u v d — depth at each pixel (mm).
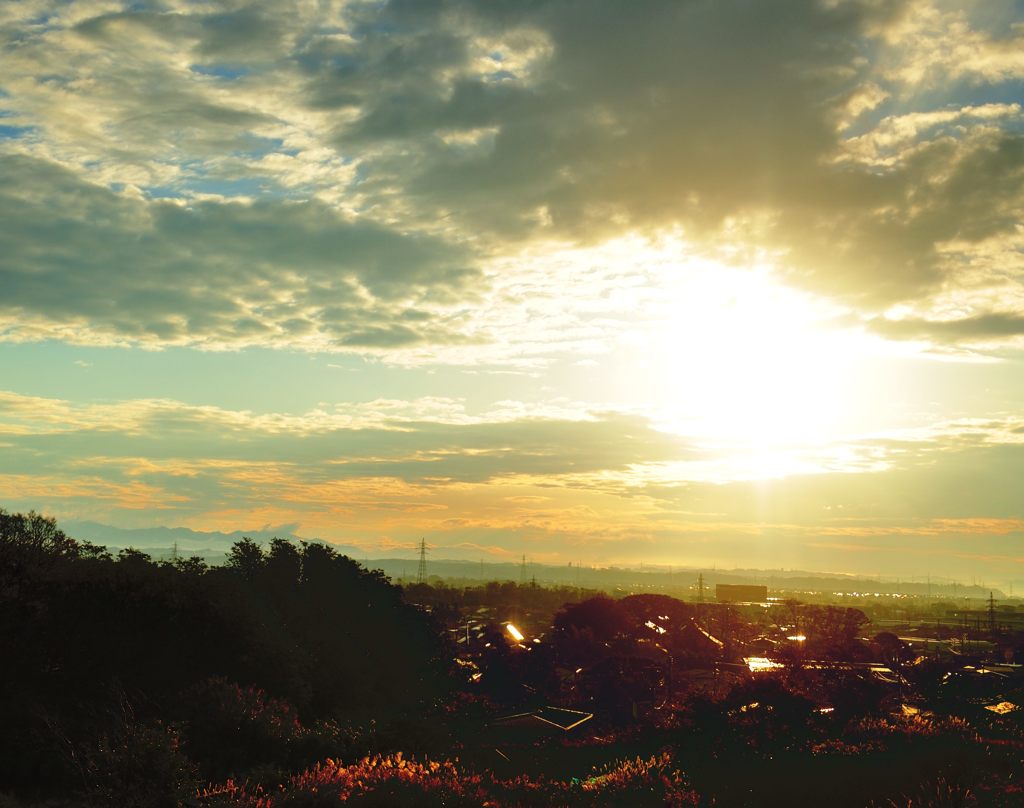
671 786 19250
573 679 67938
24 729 21125
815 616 130000
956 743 22547
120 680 28891
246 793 17141
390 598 60062
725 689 57250
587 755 28328
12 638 28531
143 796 16141
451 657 64250
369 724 28125
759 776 20953
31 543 32500
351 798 15992
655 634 93438
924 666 59500
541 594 177500
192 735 21734
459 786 16922
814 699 40656
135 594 32781
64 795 18062
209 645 34750
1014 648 92812
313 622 50281
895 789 18750
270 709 23453
